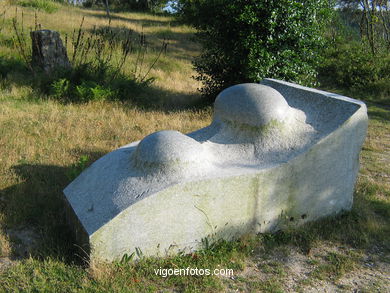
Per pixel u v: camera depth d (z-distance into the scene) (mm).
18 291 2975
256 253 3711
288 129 4176
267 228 3943
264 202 3830
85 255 3291
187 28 19984
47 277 3145
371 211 4602
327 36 17016
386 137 7727
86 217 3375
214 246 3652
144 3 28969
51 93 8195
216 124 4406
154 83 10273
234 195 3631
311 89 4855
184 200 3391
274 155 3996
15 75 8758
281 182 3869
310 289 3270
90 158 5391
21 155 5285
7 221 3811
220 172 3602
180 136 3703
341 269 3539
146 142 3623
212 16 8523
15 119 6570
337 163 4188
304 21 8227
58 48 9273
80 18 17078
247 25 8047
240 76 8430
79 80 8719
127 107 7980
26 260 3307
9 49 10438
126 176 3535
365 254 3812
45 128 6270
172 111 8133
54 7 18031
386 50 16250
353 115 4121
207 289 3139
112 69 9469
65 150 5609
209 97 8961
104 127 6684
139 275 3225
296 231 4027
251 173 3656
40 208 4066
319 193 4164
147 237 3340
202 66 9016
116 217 3188
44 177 4691
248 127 4141
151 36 16516
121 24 17562
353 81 12633
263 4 7855
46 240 3576
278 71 8109
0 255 3381
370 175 5738
